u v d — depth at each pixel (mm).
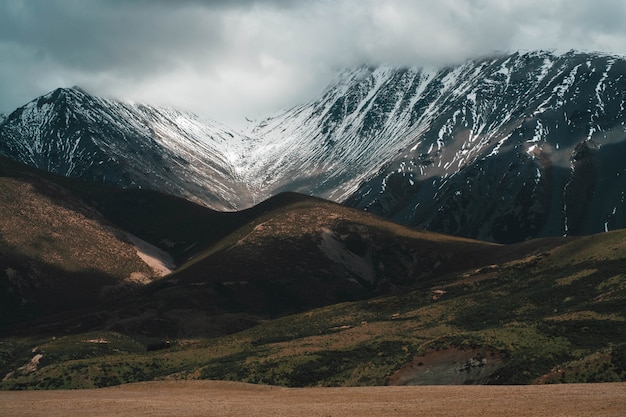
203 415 74562
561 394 75562
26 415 78250
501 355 110438
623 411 64312
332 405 78812
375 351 136000
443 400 77812
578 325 117688
